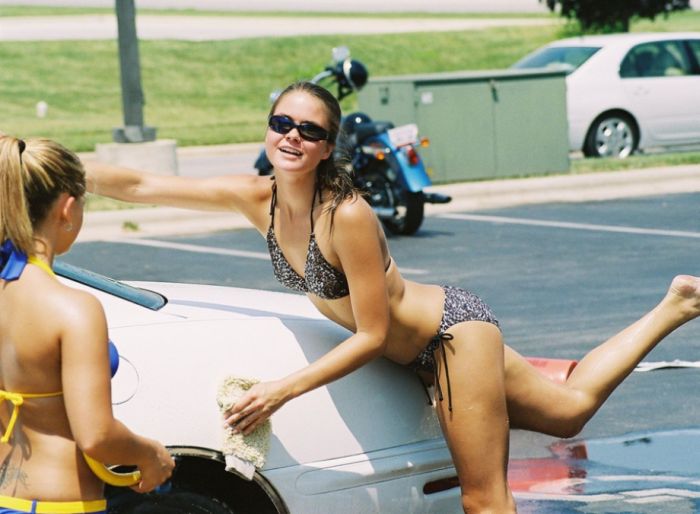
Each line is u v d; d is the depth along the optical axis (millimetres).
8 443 3562
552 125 18391
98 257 13219
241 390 4250
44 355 3447
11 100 31500
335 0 57125
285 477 4312
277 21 47531
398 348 4699
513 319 10125
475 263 12672
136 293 4797
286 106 4496
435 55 39719
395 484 4543
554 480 6391
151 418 4137
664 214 15695
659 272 11977
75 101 31906
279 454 4316
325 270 4598
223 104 32812
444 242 13953
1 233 3502
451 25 46062
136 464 3557
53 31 41625
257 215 4957
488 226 15047
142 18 47438
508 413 5113
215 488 4348
